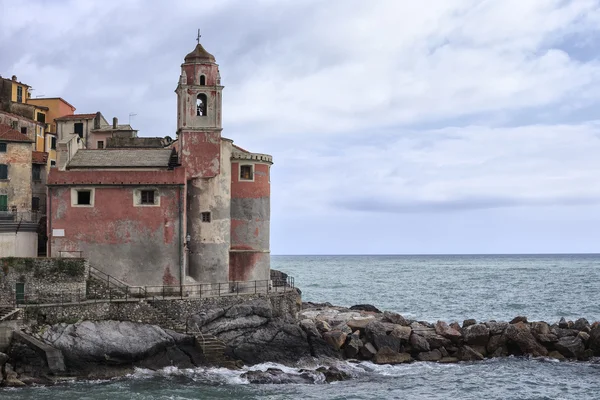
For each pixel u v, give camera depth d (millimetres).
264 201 72750
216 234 67875
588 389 56562
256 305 62688
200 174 67500
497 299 129000
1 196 72625
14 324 53781
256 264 71625
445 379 59312
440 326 68875
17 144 73500
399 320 71188
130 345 55750
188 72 68312
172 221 64562
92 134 93438
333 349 63594
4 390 50219
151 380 54000
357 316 75250
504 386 57250
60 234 63969
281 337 61375
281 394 52375
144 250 64312
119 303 58938
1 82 91750
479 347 68125
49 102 99688
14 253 65062
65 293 59344
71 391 50406
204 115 68375
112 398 48969
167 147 75875
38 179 80312
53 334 54781
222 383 53875
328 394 53125
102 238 64125
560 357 67188
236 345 59562
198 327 59906
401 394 54219
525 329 68688
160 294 64062
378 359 64625
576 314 104375
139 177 64375
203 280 67125
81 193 64562
